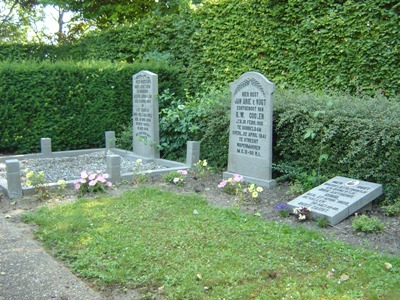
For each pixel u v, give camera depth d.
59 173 8.26
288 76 9.45
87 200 6.10
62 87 10.68
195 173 7.98
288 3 9.29
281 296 3.43
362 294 3.43
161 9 18.33
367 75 8.02
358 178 6.29
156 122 9.57
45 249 4.50
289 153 7.44
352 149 6.21
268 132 7.00
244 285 3.60
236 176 6.54
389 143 5.87
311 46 8.95
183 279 3.70
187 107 9.66
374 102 6.64
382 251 4.32
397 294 3.40
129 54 13.77
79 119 11.00
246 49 10.45
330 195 5.69
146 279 3.73
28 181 6.64
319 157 6.58
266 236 4.68
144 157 9.64
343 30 8.31
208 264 3.99
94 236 4.70
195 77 11.95
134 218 5.28
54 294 3.52
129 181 7.39
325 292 3.47
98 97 11.27
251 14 10.17
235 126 7.59
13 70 9.96
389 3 7.66
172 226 4.99
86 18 20.11
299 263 4.01
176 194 6.44
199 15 11.63
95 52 14.79
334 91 8.08
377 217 5.39
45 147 9.99
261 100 7.07
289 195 6.48
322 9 8.70
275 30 9.68
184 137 9.65
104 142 11.55
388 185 5.96
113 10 18.64
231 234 4.75
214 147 8.72
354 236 4.77
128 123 11.78
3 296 3.48
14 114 10.08
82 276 3.86
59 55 15.64
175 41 12.53
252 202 6.13
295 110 7.03
